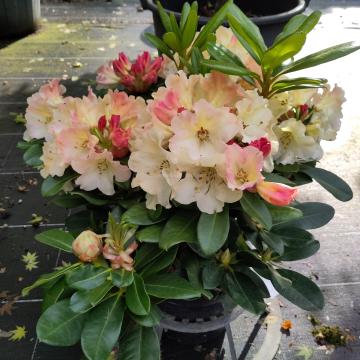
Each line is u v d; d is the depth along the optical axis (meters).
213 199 0.40
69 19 2.07
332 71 1.59
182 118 0.38
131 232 0.43
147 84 0.54
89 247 0.41
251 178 0.39
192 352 0.74
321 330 0.78
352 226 1.01
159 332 0.72
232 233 0.46
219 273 0.47
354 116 1.36
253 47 0.47
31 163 0.52
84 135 0.44
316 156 0.48
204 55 0.54
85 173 0.44
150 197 0.43
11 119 1.35
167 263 0.43
